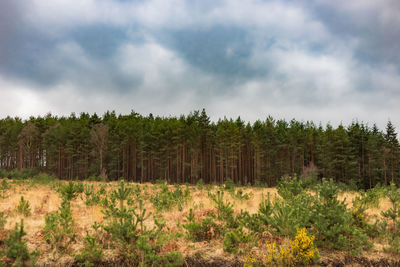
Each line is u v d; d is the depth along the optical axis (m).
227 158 55.72
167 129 57.59
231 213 8.77
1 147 64.56
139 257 6.66
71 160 57.69
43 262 6.25
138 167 56.09
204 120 61.88
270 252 6.93
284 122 71.94
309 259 6.58
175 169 60.88
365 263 6.79
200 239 7.93
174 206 11.77
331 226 7.38
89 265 6.25
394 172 51.25
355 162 51.38
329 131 58.69
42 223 8.68
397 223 8.52
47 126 64.31
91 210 10.58
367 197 12.31
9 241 6.18
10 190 17.28
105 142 54.50
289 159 57.84
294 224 7.54
